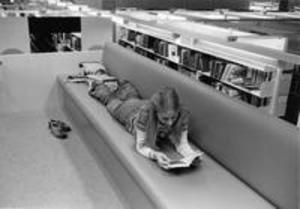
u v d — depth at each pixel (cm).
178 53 503
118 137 236
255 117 179
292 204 156
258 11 401
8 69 383
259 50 171
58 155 295
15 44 392
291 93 320
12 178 255
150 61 303
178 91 246
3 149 302
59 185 248
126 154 210
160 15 334
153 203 169
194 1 430
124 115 256
